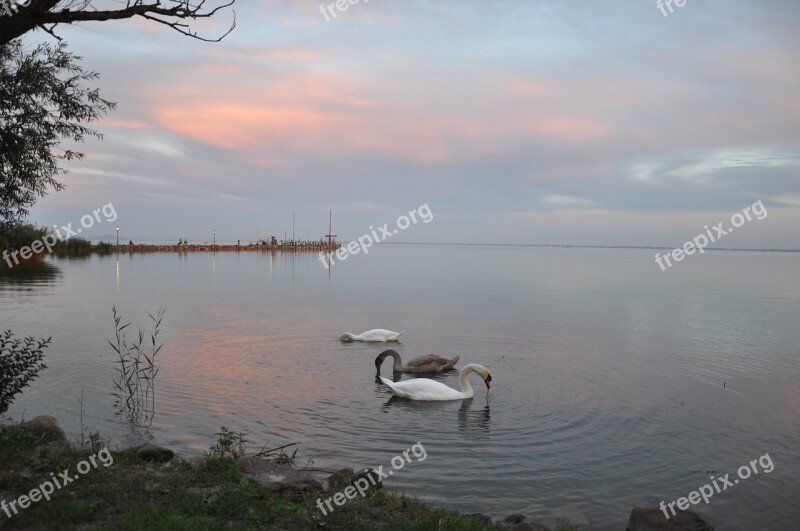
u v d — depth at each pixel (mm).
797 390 18125
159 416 14641
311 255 133250
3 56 11750
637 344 25609
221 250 151625
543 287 55594
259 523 8148
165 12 8562
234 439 12094
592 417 15242
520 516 9719
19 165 12086
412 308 37531
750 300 45438
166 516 7957
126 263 86250
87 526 7801
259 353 22609
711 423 14883
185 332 27094
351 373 19844
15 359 12312
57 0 8391
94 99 12930
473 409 15852
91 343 23797
